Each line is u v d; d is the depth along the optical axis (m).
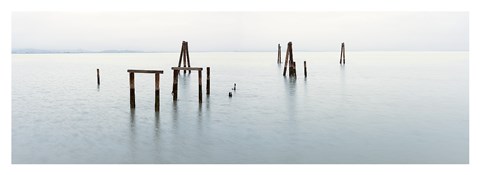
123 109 19.61
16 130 15.40
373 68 51.88
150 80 34.97
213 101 22.16
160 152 12.72
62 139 14.15
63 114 18.48
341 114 18.50
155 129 15.54
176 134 14.80
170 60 92.69
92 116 17.97
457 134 14.68
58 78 38.03
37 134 14.81
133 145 13.45
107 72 46.59
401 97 23.92
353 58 95.81
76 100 22.75
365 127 15.87
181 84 31.25
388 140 13.98
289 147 13.24
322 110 19.52
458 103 21.45
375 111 19.22
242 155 12.45
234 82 33.06
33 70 51.34
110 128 15.70
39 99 23.27
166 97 23.62
